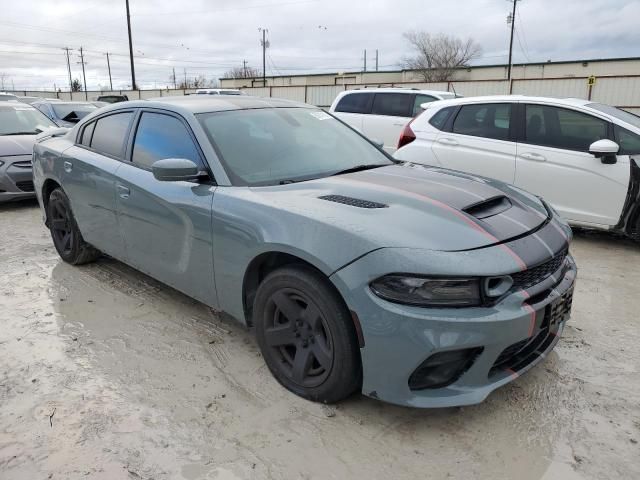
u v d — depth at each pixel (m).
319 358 2.56
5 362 3.10
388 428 2.48
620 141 5.09
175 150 3.38
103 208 3.96
